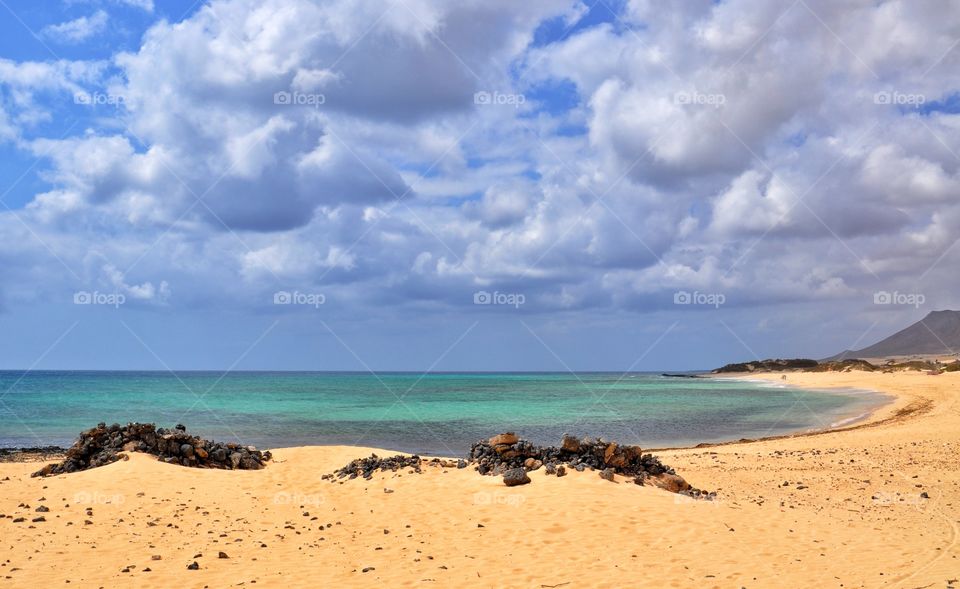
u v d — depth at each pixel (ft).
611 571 37.35
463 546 42.75
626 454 61.05
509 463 61.36
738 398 280.31
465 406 236.22
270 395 317.63
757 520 48.11
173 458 69.46
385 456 74.49
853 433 117.91
